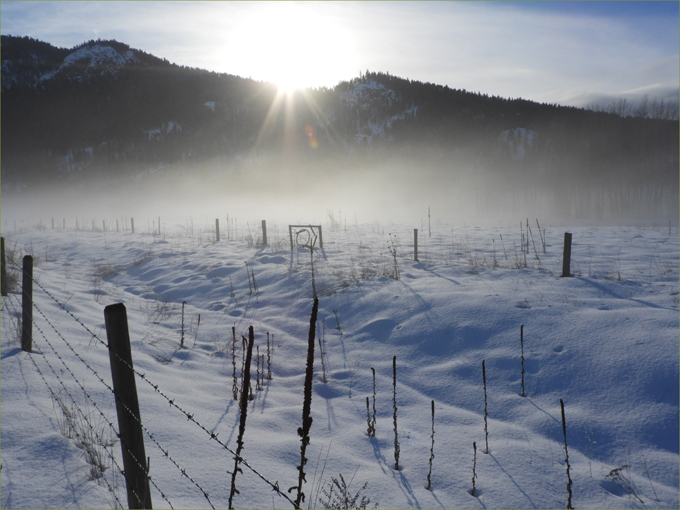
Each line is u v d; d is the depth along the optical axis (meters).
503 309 7.40
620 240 16.66
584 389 5.10
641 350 5.47
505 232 20.94
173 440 3.80
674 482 3.67
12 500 2.72
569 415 4.70
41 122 139.12
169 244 19.62
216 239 20.52
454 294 8.51
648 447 4.14
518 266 11.31
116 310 2.46
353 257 14.01
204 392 5.44
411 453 4.14
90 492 2.90
